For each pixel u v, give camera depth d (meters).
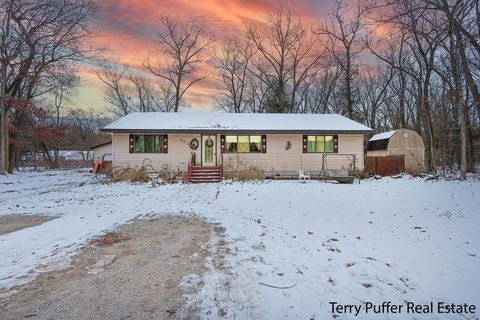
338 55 30.28
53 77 24.09
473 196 10.62
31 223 7.18
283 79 33.09
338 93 32.28
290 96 34.88
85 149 49.59
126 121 18.31
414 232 6.24
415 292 3.64
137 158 17.80
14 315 3.14
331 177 16.25
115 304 3.36
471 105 21.25
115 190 13.20
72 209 8.88
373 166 19.11
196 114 20.42
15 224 7.09
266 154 18.41
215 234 6.14
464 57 14.46
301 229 6.49
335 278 4.01
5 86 21.84
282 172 18.38
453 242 5.55
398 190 12.74
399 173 19.27
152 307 3.29
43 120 25.09
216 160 18.22
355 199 10.48
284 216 7.77
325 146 18.64
